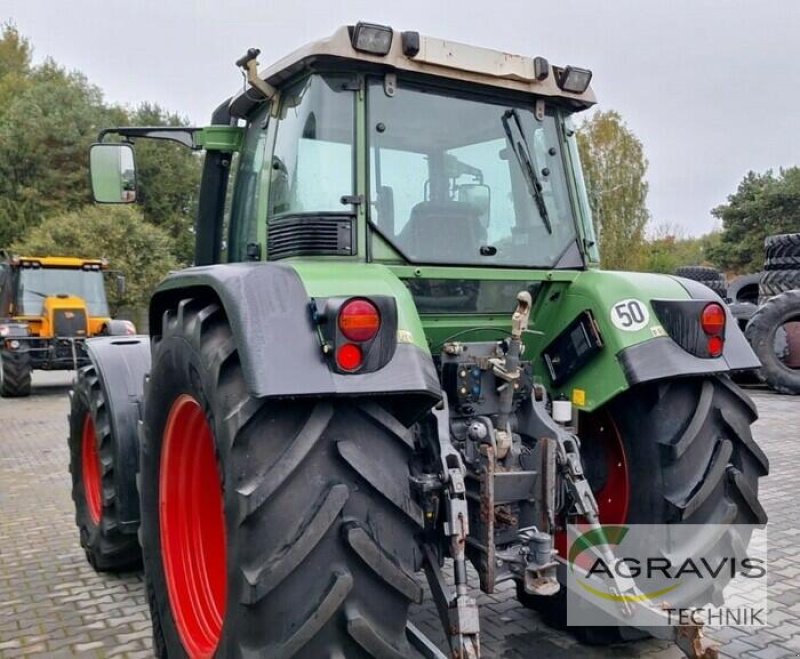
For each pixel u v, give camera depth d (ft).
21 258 45.09
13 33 136.05
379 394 6.53
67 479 21.48
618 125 96.37
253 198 9.63
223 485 6.53
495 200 9.10
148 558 9.23
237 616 6.37
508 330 9.21
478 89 9.01
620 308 8.82
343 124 8.14
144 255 78.74
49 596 12.30
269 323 6.44
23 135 92.22
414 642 7.27
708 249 102.06
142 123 101.04
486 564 7.55
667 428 8.71
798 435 23.82
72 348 41.68
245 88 9.34
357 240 8.05
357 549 6.21
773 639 10.03
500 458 8.11
